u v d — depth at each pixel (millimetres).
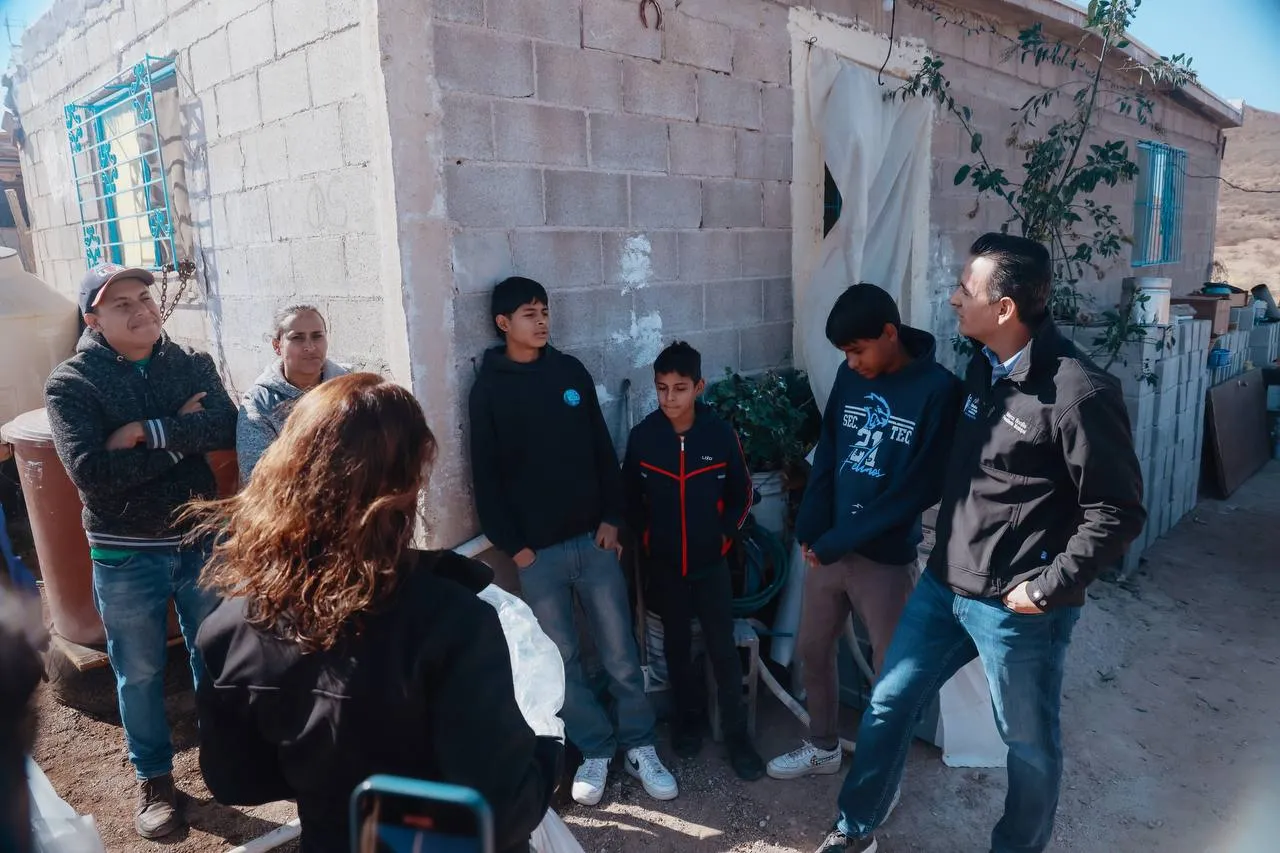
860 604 2730
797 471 3770
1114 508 2004
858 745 2479
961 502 2270
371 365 3006
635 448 3051
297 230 3279
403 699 1171
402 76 2691
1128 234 7281
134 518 2559
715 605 3033
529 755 1276
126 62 4438
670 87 3518
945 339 5137
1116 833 2703
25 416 3428
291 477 1207
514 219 3051
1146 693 3529
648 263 3531
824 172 4359
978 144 4777
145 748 2688
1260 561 4930
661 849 2654
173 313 4488
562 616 2943
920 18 4703
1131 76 6715
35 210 6457
